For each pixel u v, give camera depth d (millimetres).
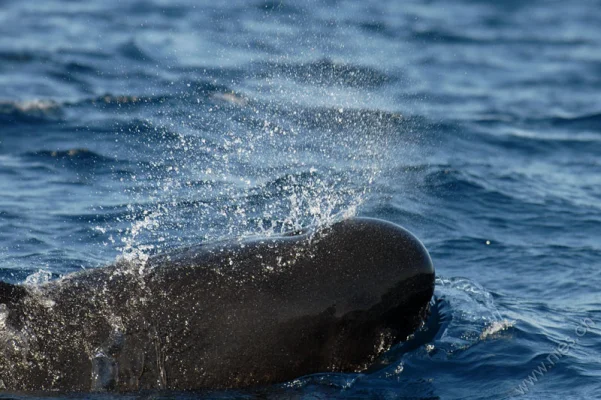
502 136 61188
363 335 28328
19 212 41375
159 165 47500
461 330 31297
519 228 44281
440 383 28328
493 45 93062
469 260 39562
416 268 28453
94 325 27500
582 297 35625
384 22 97625
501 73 81688
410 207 45219
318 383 27828
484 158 56406
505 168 54406
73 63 71875
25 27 85438
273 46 80812
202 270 28031
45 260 35812
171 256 28672
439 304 33219
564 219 45812
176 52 77125
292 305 27578
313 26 91188
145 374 27281
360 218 29484
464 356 29750
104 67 71000
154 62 73188
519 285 36781
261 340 27422
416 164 52000
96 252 36812
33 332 27453
